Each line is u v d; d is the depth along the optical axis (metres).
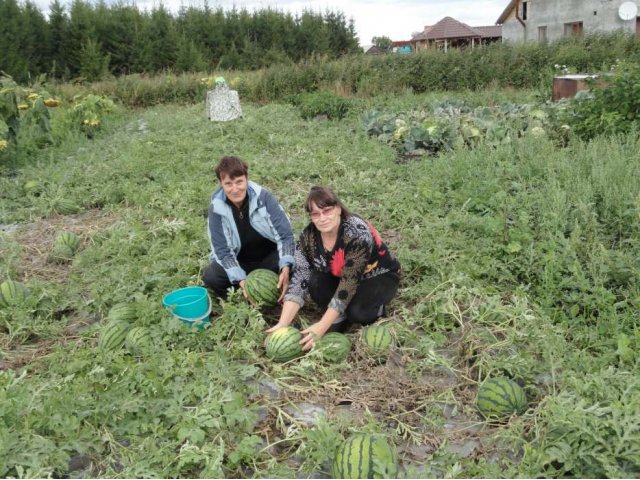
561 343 4.20
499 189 7.61
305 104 17.75
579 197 6.58
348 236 4.37
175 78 25.12
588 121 10.10
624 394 3.29
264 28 35.53
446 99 17.83
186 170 9.88
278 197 8.47
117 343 4.52
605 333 4.59
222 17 34.53
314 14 38.41
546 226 6.22
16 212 8.26
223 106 15.25
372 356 4.28
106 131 15.99
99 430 3.47
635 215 6.14
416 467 3.38
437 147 11.36
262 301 4.88
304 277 4.63
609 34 25.75
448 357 4.43
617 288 5.37
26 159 11.53
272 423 3.76
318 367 4.15
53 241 7.12
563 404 3.31
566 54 22.44
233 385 3.86
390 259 4.73
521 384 3.90
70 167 10.52
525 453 3.19
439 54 23.17
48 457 3.18
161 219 7.57
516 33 37.91
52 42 29.59
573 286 5.15
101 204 8.77
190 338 4.47
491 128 10.85
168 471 3.21
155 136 13.30
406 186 8.68
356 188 8.37
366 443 3.16
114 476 3.17
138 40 30.38
